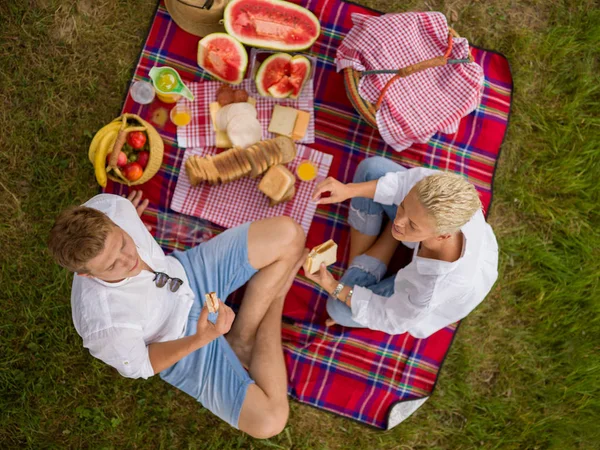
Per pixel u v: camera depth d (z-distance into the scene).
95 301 2.13
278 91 3.04
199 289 2.73
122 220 2.42
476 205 2.12
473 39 3.36
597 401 3.28
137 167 2.92
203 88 3.20
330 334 3.20
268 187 2.97
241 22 2.91
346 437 3.24
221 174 2.96
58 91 3.22
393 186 2.74
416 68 2.78
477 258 2.34
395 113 2.91
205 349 2.69
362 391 3.20
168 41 3.23
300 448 3.21
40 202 3.20
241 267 2.77
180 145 3.18
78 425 3.17
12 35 3.21
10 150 3.20
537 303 3.32
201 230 3.21
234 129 3.01
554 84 3.37
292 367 3.17
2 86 3.20
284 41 2.97
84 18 3.23
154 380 3.21
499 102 3.31
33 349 3.16
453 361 3.30
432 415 3.28
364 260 3.00
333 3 3.27
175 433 3.20
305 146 3.24
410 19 2.84
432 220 2.08
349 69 2.91
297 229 2.82
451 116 2.93
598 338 3.32
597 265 3.32
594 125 3.35
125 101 3.19
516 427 3.29
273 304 2.96
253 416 2.69
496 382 3.33
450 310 2.58
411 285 2.50
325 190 2.79
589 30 3.35
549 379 3.33
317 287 3.22
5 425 3.14
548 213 3.34
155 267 2.47
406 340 3.22
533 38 3.37
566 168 3.34
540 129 3.35
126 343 2.18
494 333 3.33
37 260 3.19
